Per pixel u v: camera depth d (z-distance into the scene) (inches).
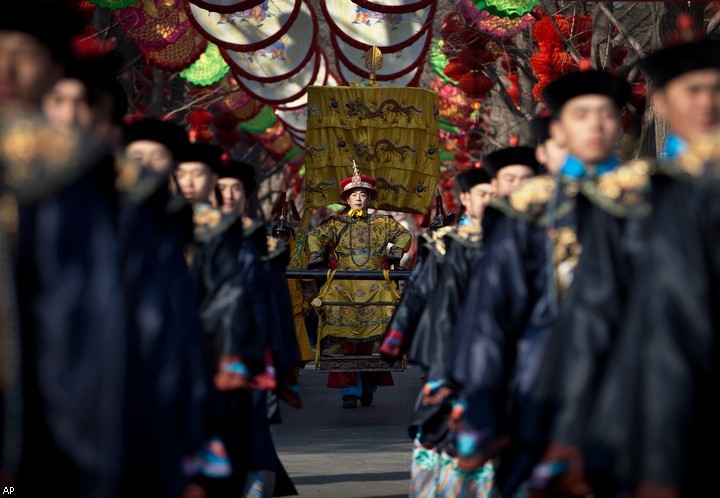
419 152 1478.8
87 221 351.6
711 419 358.3
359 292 1363.2
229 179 724.7
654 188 389.4
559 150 535.5
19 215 347.9
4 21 364.2
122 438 346.6
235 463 650.8
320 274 1317.7
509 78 1699.1
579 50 1406.3
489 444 495.5
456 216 1143.0
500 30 1435.8
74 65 436.8
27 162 345.7
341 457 1057.5
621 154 1152.2
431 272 721.0
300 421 1337.4
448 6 1807.3
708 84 402.9
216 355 585.0
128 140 583.2
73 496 347.9
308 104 1461.6
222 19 1365.7
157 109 1963.6
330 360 1344.7
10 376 342.3
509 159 652.7
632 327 371.6
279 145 2768.2
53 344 343.9
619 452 369.1
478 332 502.0
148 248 386.3
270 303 723.4
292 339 767.7
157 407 376.2
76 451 344.8
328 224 1412.4
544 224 497.4
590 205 468.1
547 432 440.8
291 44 1556.3
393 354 727.1
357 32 1462.8
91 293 347.9
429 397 689.6
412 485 716.0
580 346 428.8
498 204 506.0
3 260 344.2
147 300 380.8
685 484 353.1
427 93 1486.2
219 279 598.2
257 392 677.3
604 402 382.6
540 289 495.8
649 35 1533.0
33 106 371.2
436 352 681.6
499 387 497.7
